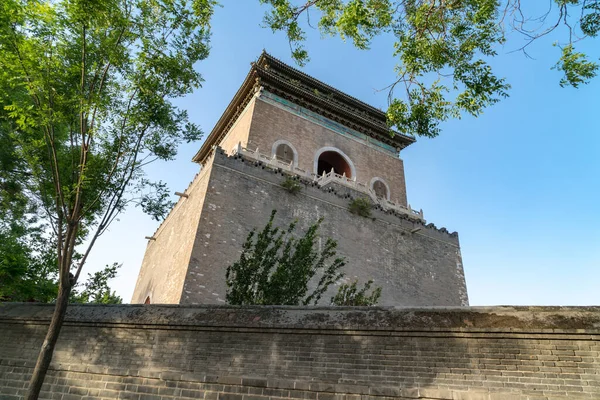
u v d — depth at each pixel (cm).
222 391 689
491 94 890
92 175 842
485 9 833
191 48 892
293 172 2608
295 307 759
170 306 828
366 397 628
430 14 897
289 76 3294
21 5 767
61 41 820
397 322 680
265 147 2866
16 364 832
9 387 809
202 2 845
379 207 2502
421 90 970
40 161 927
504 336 622
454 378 614
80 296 1124
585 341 587
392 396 620
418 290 2358
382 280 2239
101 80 818
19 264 1020
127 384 742
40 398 775
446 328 651
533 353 600
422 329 660
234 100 3316
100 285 1060
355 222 2352
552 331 604
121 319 822
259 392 673
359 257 2228
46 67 795
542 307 640
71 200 858
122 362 772
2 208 1111
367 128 3528
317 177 2689
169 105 902
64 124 920
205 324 764
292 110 3183
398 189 3434
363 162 3353
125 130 866
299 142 3059
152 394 718
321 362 679
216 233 1831
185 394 701
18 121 801
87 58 842
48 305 923
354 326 694
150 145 895
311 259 1238
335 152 3231
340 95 3459
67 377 784
